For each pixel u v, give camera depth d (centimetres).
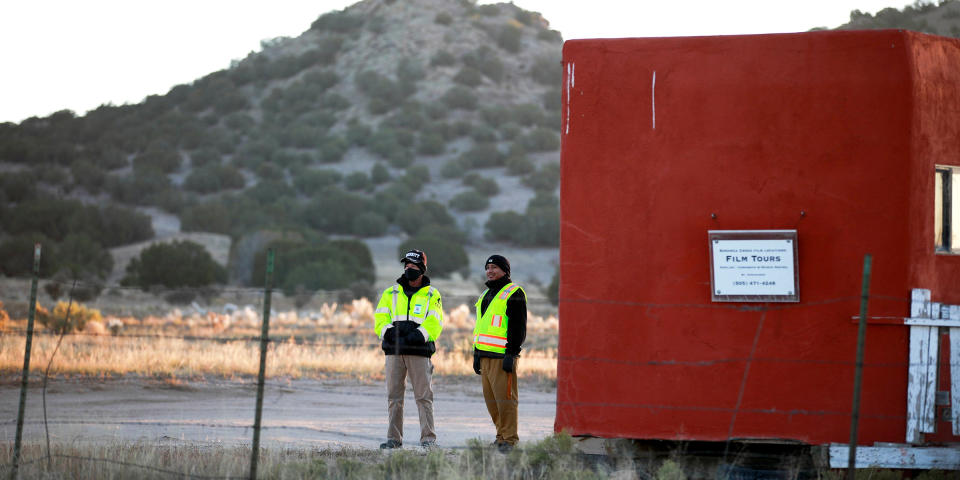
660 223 2222
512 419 2366
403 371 2478
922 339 2106
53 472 2005
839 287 2138
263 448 2355
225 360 4838
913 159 2130
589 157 2270
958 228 2248
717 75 2206
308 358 5162
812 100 2166
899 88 2136
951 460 2070
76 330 7431
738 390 2162
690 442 2291
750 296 2156
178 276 15988
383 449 2439
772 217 2169
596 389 2247
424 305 2475
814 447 2133
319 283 15712
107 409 3481
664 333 2208
